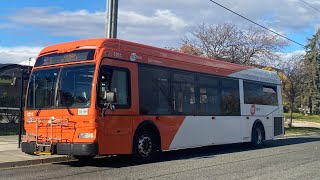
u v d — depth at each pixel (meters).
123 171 10.91
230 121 16.95
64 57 12.04
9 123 22.59
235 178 9.98
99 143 11.10
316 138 26.83
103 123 11.24
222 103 16.58
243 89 18.11
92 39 11.88
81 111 11.18
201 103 15.37
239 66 18.09
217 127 16.12
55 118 11.59
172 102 13.93
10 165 11.86
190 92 14.85
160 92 13.45
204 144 15.33
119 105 11.83
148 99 12.92
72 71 11.73
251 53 32.16
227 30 32.38
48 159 12.81
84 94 11.32
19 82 23.38
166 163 12.67
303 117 66.19
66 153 11.20
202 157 14.53
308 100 79.56
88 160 13.40
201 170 11.20
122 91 12.04
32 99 12.34
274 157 14.68
